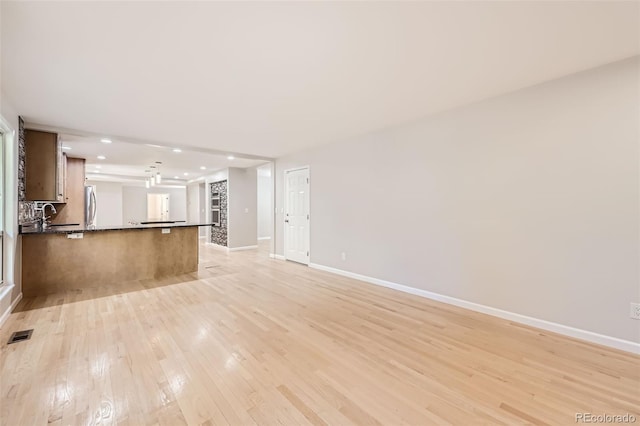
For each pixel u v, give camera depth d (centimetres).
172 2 154
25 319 285
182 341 239
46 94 273
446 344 235
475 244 309
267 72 236
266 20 171
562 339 243
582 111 240
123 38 187
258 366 202
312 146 509
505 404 164
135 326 269
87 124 370
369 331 259
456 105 313
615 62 224
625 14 167
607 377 189
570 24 176
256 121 363
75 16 164
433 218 346
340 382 184
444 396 171
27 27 173
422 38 191
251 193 795
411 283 371
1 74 233
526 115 270
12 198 311
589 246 239
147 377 188
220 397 169
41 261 372
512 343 236
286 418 153
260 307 321
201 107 312
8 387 176
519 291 278
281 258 621
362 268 437
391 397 170
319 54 209
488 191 298
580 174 242
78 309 314
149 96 281
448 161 330
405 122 371
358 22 174
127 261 438
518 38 191
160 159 617
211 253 709
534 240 268
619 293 226
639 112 216
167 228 472
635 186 218
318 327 268
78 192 589
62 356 214
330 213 492
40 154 375
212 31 181
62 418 152
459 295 323
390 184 394
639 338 218
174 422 150
